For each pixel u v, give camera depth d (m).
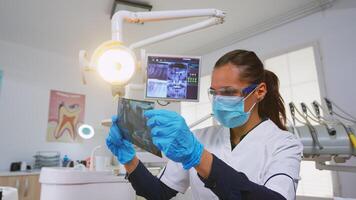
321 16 2.58
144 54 0.90
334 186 2.24
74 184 0.95
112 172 1.11
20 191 2.55
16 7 2.53
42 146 3.23
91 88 3.73
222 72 0.85
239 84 0.83
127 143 0.82
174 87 1.11
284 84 2.75
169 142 0.58
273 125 0.94
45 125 3.29
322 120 1.38
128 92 1.06
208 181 0.58
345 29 2.41
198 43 3.35
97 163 1.30
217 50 3.53
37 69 3.35
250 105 0.87
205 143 1.01
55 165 3.08
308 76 2.59
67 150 3.39
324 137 1.23
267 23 2.89
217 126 1.05
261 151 0.86
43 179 0.94
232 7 2.59
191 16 0.95
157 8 2.52
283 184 0.67
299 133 1.26
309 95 2.55
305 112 1.44
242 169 0.85
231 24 2.90
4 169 2.94
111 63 0.70
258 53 3.05
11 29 2.92
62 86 3.51
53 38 3.13
